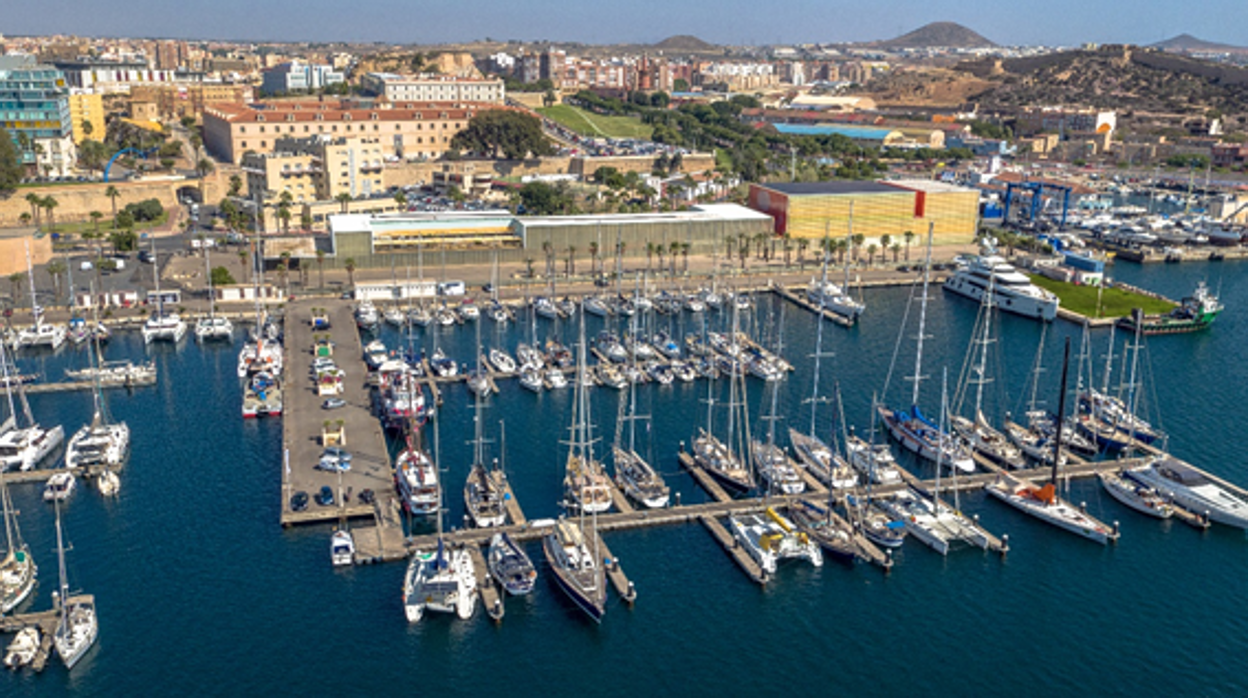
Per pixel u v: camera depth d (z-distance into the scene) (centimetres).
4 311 18988
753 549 10831
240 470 12812
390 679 8950
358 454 12850
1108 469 13212
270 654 9194
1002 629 9844
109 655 9131
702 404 15525
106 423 14338
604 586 10356
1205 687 9012
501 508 11419
